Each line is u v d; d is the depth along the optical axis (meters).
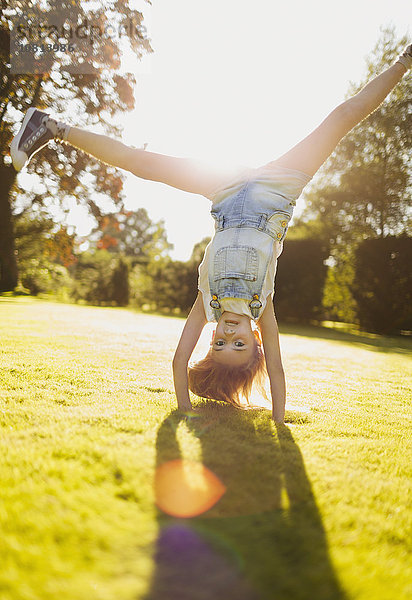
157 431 1.77
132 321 9.04
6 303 11.41
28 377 2.74
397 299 15.24
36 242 17.42
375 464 1.68
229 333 2.29
